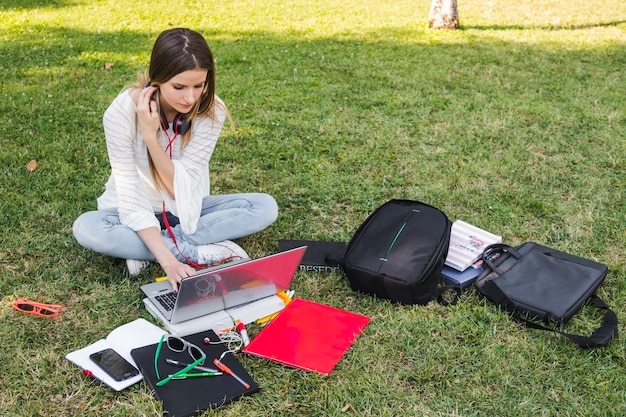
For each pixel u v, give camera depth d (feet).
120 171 10.37
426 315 10.23
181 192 10.52
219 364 8.76
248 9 34.78
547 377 9.00
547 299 10.21
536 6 36.22
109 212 11.14
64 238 12.10
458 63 24.29
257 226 11.63
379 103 19.85
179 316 9.46
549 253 11.26
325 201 13.94
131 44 26.43
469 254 11.28
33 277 10.98
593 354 9.46
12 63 23.21
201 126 10.70
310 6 35.96
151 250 10.31
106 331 9.75
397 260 10.38
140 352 8.93
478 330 9.89
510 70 23.49
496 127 17.97
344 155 16.17
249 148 16.51
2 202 13.32
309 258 11.51
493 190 14.52
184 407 8.13
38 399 8.33
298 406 8.42
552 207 13.71
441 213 11.24
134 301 10.40
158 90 9.96
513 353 9.43
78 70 22.54
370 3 37.11
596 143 17.16
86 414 8.18
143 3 35.70
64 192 13.87
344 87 21.27
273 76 22.43
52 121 17.71
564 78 22.68
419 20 32.24
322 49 26.23
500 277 10.71
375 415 8.29
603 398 8.64
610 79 22.71
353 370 9.02
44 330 9.70
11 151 15.72
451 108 19.44
